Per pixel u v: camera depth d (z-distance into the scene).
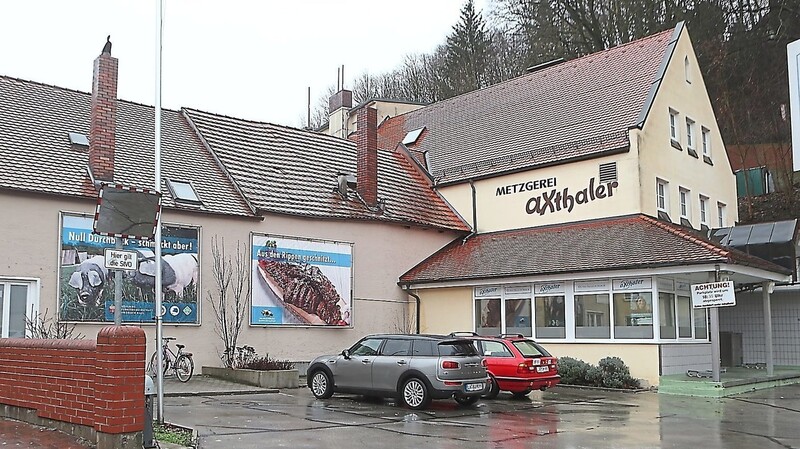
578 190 24.77
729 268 19.20
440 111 33.84
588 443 11.39
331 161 27.27
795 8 36.56
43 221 18.25
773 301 26.16
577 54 41.38
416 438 11.63
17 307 17.78
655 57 27.33
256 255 22.12
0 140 19.53
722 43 38.50
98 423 9.23
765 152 37.16
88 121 22.64
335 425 12.91
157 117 13.53
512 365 17.42
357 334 24.28
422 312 25.73
